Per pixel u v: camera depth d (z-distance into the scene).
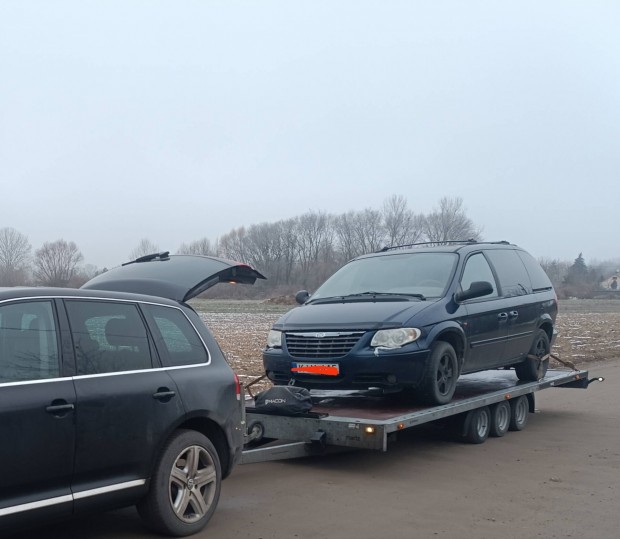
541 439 9.20
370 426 6.94
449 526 5.70
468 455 8.23
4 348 4.43
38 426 4.39
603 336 26.02
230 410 5.79
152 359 5.30
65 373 4.67
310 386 8.05
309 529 5.55
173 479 5.21
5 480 4.22
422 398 7.99
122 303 5.31
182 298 6.16
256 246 80.62
